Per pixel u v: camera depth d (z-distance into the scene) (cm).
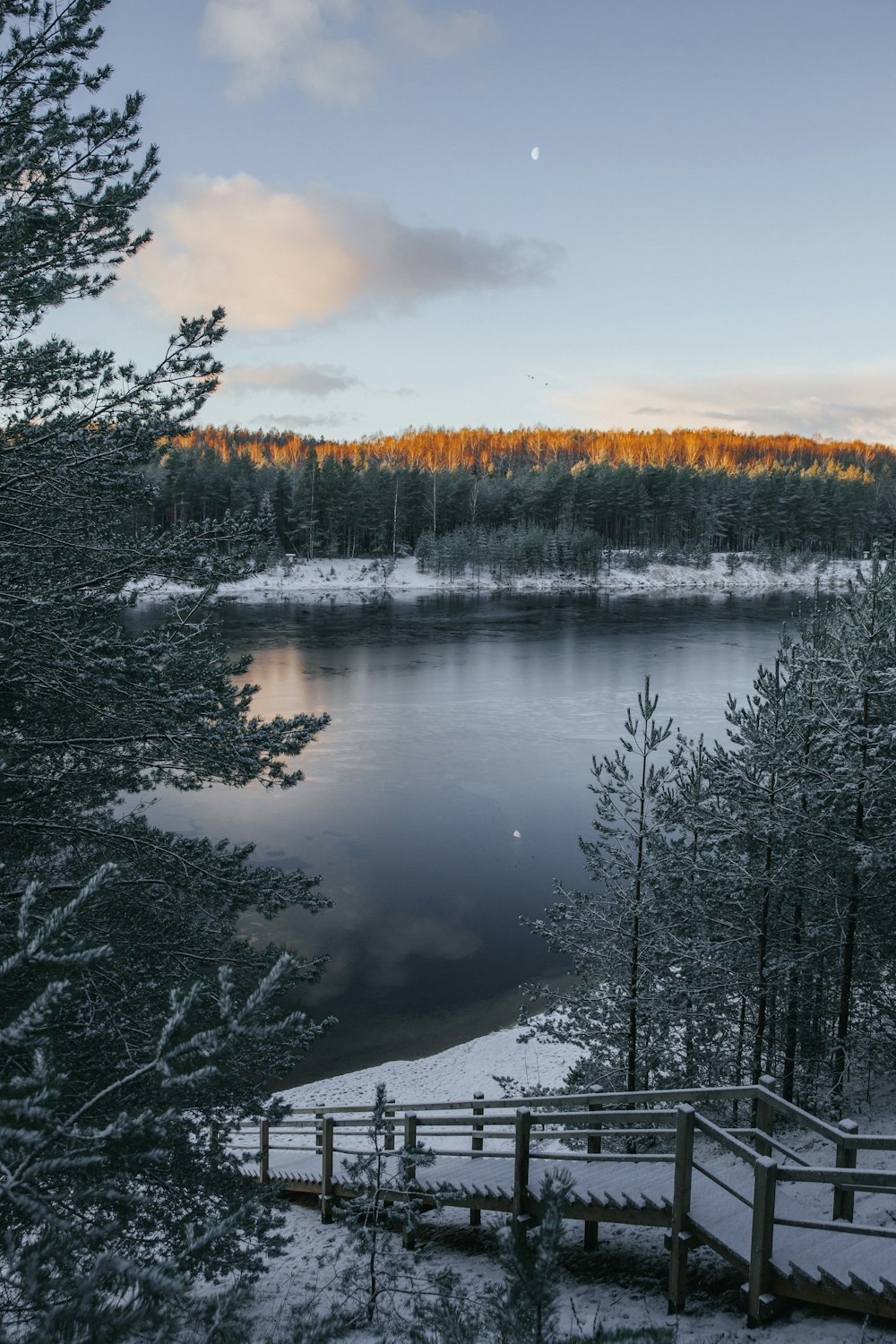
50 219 712
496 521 14750
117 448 791
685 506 15150
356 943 2320
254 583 10950
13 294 722
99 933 718
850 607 1230
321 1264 795
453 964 2230
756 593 12294
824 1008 1279
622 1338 334
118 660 688
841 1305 516
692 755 1390
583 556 13000
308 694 5322
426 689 5522
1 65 741
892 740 1132
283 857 2838
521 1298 341
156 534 876
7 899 672
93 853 797
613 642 7494
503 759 4025
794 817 1201
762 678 1281
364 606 10150
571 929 1316
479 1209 838
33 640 717
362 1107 1021
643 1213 645
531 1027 1345
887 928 1208
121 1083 287
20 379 775
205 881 823
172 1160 649
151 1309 239
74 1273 254
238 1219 298
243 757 798
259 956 825
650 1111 679
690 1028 1266
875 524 15538
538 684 5691
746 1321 552
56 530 868
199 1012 619
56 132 680
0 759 482
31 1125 274
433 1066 1825
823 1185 803
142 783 879
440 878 2712
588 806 3375
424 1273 734
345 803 3412
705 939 1274
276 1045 706
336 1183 1044
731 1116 1245
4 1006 512
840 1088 1200
